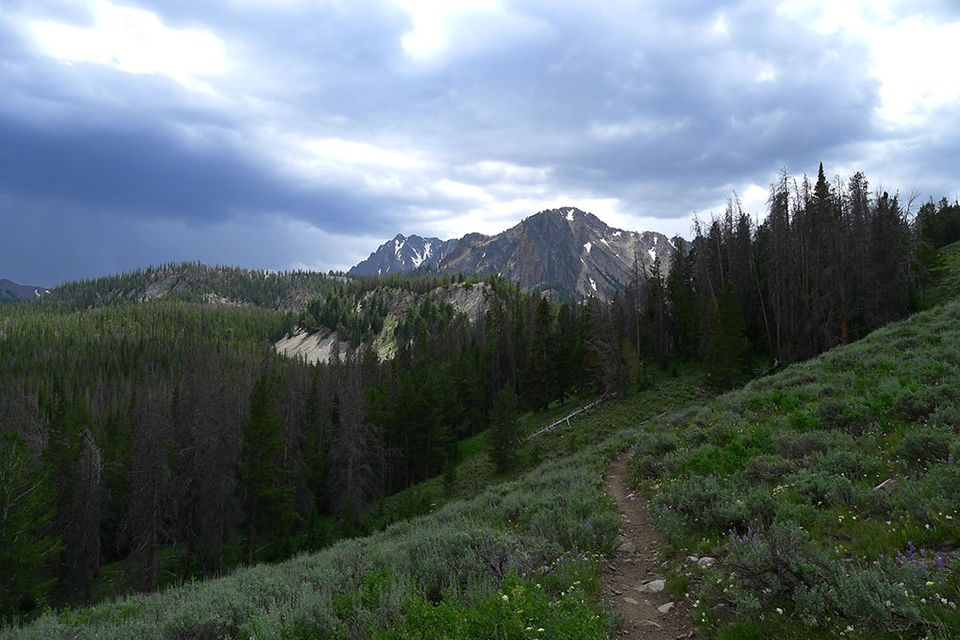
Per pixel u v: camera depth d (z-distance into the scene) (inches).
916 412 464.1
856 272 1707.7
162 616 353.4
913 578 210.5
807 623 212.1
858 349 865.5
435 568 324.5
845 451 399.9
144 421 1801.2
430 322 7381.9
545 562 348.2
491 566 318.3
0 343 5792.3
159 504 1563.7
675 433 749.3
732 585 259.0
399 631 213.6
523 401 2812.5
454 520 567.5
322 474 2217.0
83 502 1582.2
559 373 2573.8
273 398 2158.0
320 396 2842.0
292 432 2295.8
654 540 394.9
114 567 1788.9
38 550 1267.2
